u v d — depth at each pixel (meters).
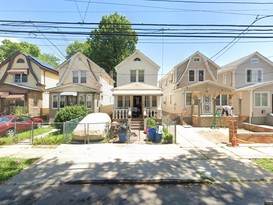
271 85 21.64
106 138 13.00
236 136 11.95
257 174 7.08
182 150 10.31
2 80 25.56
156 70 23.39
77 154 9.48
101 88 25.92
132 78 23.45
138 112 21.58
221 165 8.01
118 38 40.94
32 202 5.18
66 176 6.80
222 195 5.62
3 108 23.64
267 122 21.52
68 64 25.02
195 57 26.05
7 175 6.78
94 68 25.09
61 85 22.75
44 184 6.28
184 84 25.83
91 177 6.70
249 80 25.22
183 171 7.31
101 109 26.09
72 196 5.55
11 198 5.40
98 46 40.97
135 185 6.37
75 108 16.34
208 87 22.89
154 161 8.47
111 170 7.38
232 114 21.33
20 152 9.88
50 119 22.66
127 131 12.70
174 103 27.28
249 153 9.82
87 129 12.05
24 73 25.28
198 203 5.14
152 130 12.64
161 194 5.70
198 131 17.38
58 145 11.38
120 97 21.52
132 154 9.52
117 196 5.57
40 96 25.95
